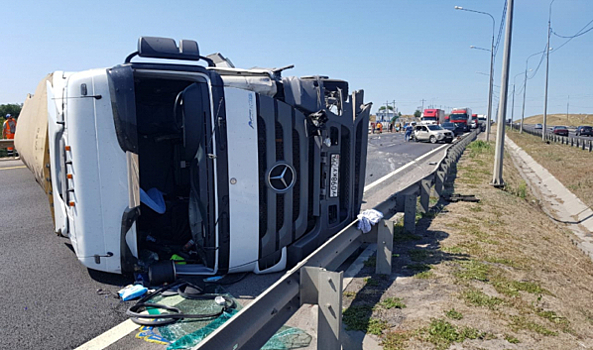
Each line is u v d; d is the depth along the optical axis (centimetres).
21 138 1129
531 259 615
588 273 623
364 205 998
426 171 1658
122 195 469
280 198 521
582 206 1314
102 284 490
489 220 847
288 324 404
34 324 393
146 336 374
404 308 429
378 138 4384
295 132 529
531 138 5109
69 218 515
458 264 564
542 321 409
